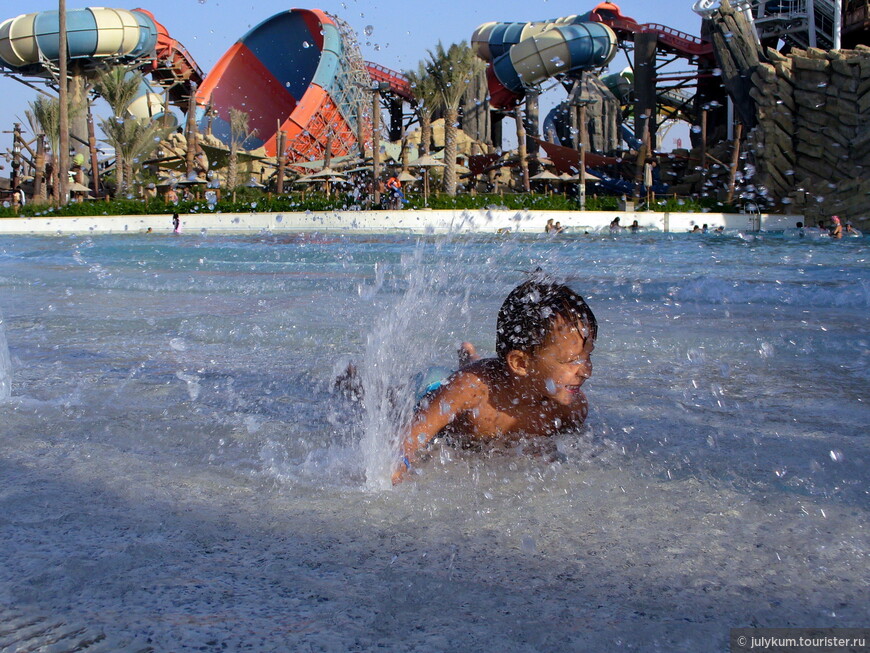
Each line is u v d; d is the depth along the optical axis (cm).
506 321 168
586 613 96
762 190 2823
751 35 2980
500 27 5091
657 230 2527
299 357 301
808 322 382
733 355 295
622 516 132
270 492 145
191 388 244
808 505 135
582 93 4059
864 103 2634
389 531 126
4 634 88
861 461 159
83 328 383
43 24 4728
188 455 171
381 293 522
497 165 3528
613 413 206
